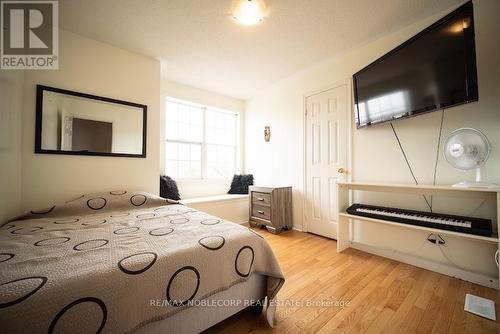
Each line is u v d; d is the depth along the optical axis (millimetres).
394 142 2105
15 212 1662
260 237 1277
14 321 605
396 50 1812
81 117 2031
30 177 1793
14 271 770
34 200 1808
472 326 1169
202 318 1024
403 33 2010
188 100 3363
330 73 2643
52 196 1891
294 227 3133
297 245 2457
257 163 3754
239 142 3998
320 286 1589
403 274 1770
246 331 1151
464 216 1669
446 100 1486
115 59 2246
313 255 2170
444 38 1478
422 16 1845
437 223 1571
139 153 2375
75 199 1865
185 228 1336
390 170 2131
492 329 1145
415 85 1687
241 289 1187
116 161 2244
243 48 2324
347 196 2389
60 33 1943
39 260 863
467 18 1349
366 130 2324
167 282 881
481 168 1486
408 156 2012
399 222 1764
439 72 1521
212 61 2611
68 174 1971
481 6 1626
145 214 1755
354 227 2381
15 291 651
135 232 1263
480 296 1439
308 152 2936
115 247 1018
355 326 1179
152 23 1896
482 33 1621
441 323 1195
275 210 2938
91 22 1872
